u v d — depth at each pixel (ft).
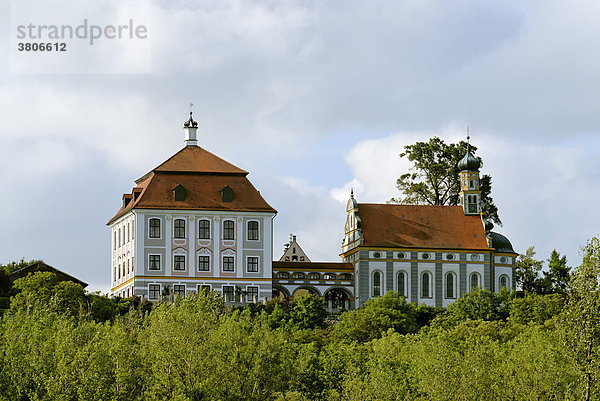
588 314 400.47
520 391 451.12
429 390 447.83
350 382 456.45
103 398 420.77
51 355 442.91
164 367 443.73
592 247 405.18
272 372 452.35
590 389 398.62
